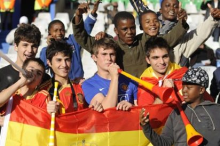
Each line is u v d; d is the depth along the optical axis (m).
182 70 11.16
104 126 10.42
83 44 12.17
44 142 10.07
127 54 11.87
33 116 10.12
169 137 9.63
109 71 10.69
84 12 11.91
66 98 10.71
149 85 10.16
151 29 12.00
